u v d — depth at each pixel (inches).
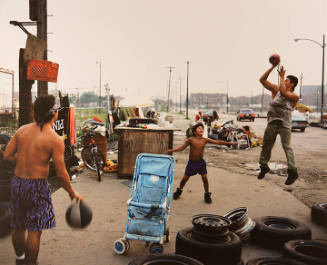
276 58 208.2
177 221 210.2
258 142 634.2
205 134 659.4
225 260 140.0
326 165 434.0
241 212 183.5
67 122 331.6
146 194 177.5
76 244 172.6
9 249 161.9
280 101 212.2
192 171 250.1
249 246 175.3
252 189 294.7
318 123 1380.4
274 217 188.5
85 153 354.3
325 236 189.3
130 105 793.6
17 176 126.1
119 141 326.3
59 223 200.8
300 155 525.0
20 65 263.6
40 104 126.6
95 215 217.2
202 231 145.9
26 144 125.9
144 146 323.6
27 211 124.8
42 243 172.9
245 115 1795.0
